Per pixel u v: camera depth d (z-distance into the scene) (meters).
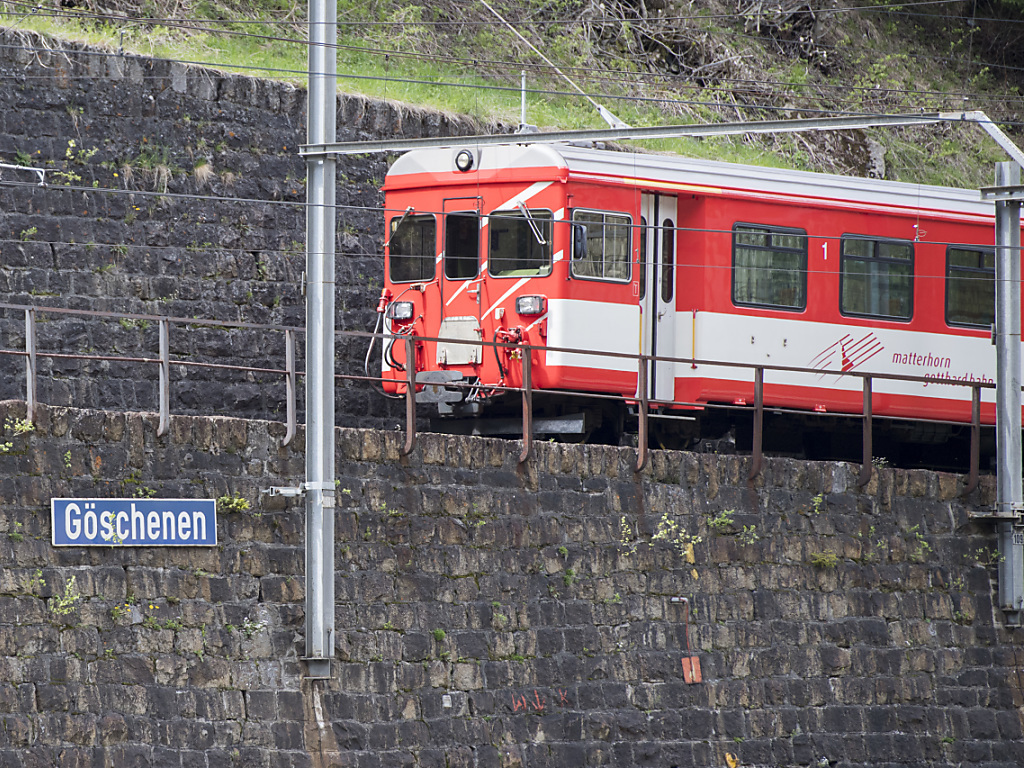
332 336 57.75
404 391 74.31
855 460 86.75
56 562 51.72
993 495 75.56
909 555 72.44
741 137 118.81
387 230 75.44
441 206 73.50
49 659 51.06
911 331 79.62
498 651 60.53
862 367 77.94
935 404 80.31
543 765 60.50
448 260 73.38
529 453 62.56
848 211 77.56
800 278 76.06
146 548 53.41
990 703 73.12
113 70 74.62
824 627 69.19
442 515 60.25
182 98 76.38
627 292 71.75
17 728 50.09
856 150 126.12
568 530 63.25
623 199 71.56
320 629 55.75
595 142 99.69
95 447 53.16
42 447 52.06
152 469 54.16
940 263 80.75
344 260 80.06
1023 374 81.75
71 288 71.94
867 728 69.31
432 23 111.50
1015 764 73.06
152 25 92.62
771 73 128.38
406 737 57.62
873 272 78.50
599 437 75.25
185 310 74.81
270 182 78.38
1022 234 82.12
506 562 61.50
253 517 55.81
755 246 74.81
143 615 53.00
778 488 69.19
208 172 76.44
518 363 70.81
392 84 99.94
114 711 51.91
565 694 61.75
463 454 61.09
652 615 64.62
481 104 99.50
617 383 71.31
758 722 66.25
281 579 56.03
